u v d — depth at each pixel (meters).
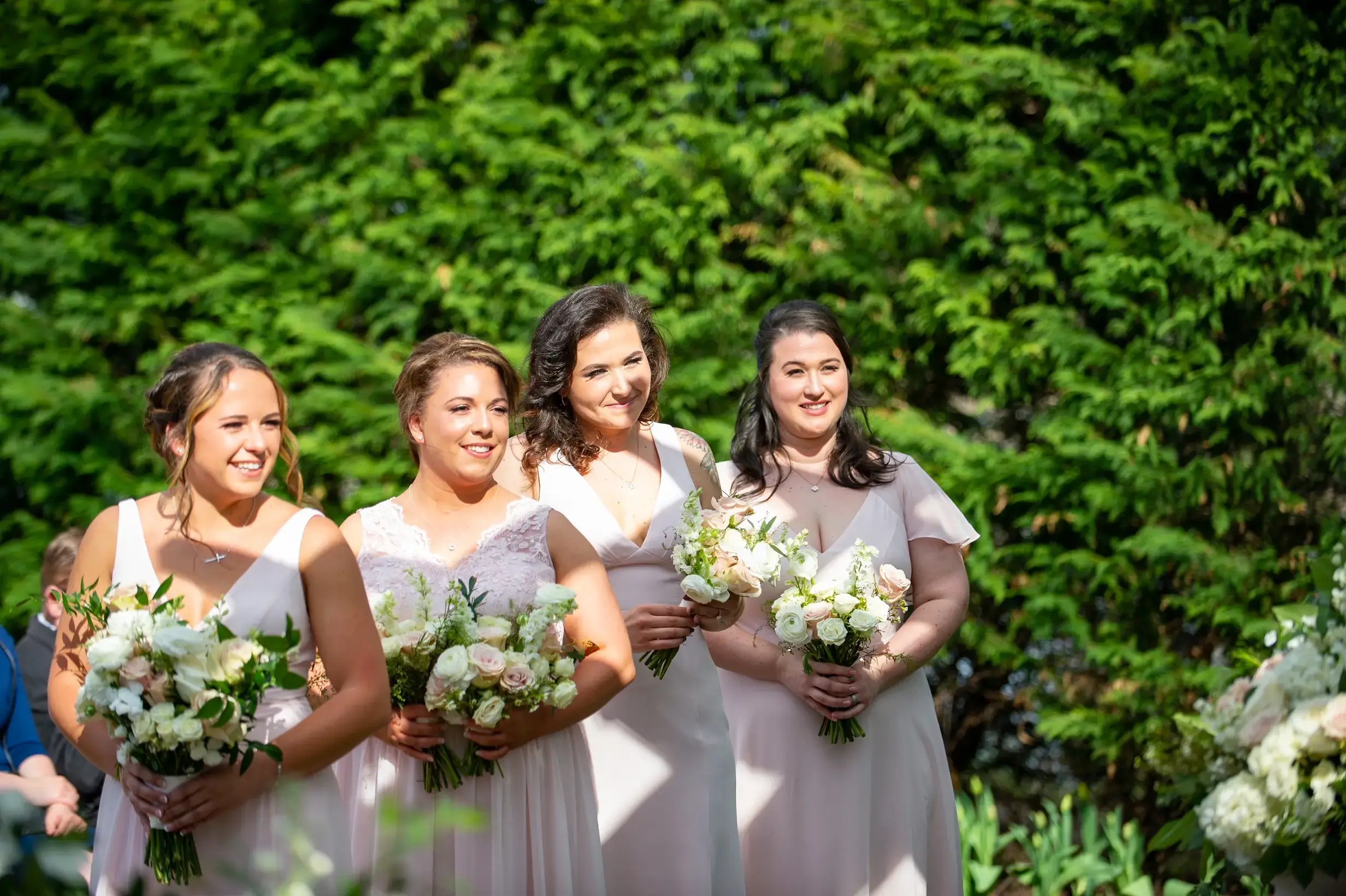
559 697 2.54
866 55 5.82
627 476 3.32
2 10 6.39
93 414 6.09
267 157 6.29
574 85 6.02
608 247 5.88
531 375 3.31
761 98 6.13
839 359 3.49
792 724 3.39
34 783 3.21
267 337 6.08
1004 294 5.94
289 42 6.30
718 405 5.94
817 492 3.54
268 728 2.33
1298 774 2.52
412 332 6.04
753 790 3.42
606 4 6.07
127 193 6.24
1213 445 5.55
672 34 5.96
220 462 2.31
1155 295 5.55
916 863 3.37
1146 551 5.34
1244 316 5.59
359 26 6.42
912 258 5.93
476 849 2.59
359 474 5.83
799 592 3.23
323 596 2.38
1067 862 4.73
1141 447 5.41
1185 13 5.66
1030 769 6.14
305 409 5.87
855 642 3.21
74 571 2.43
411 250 5.99
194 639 2.06
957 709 6.22
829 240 5.86
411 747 2.56
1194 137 5.42
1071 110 5.57
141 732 2.05
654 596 3.22
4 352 6.17
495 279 5.97
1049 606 5.48
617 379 3.19
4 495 6.38
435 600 2.68
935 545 3.55
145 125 6.26
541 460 3.27
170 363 2.39
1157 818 5.70
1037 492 5.58
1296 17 5.39
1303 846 2.53
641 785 3.16
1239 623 5.27
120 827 2.36
